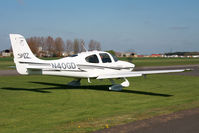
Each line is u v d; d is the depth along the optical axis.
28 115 7.16
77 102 9.20
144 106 8.36
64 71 11.77
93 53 12.70
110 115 7.03
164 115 6.85
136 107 8.20
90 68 12.43
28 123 6.29
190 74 23.64
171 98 10.09
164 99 9.84
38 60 11.27
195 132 5.29
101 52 13.04
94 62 12.56
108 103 9.00
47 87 13.59
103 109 7.93
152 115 6.88
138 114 7.05
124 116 6.83
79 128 5.69
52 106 8.43
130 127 5.69
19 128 5.84
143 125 5.84
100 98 10.12
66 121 6.43
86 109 7.95
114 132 5.33
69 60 11.93
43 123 6.26
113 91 12.27
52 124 6.15
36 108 8.10
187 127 5.65
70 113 7.38
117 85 12.55
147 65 41.22
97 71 12.67
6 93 11.21
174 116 6.71
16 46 10.86
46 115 7.14
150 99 9.86
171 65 42.06
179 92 11.91
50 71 11.41
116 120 6.37
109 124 5.98
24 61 11.03
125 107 8.23
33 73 11.20
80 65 12.13
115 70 13.30
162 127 5.66
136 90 12.69
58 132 5.42
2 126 6.02
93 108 8.11
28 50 11.14
